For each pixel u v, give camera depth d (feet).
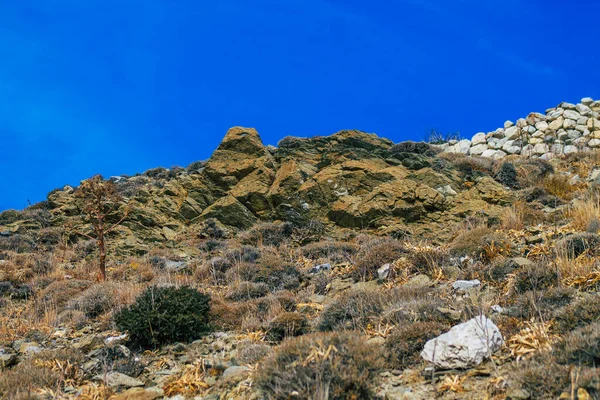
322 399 15.19
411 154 71.72
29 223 70.33
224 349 25.29
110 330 30.83
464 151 97.40
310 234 60.13
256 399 17.71
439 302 25.55
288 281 38.83
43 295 43.19
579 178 68.39
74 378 23.02
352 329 24.84
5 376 22.76
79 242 64.08
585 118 95.45
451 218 58.49
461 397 17.01
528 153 88.28
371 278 35.65
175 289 30.99
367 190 65.05
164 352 26.43
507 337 20.30
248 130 77.30
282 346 18.56
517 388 16.33
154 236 65.05
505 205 59.21
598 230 32.94
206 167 73.41
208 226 65.98
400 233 56.75
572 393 14.25
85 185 49.98
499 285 27.81
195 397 20.12
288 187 67.31
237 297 35.76
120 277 48.80
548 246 31.81
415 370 19.40
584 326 19.01
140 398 20.29
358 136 79.15
